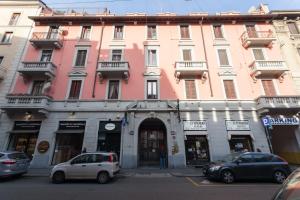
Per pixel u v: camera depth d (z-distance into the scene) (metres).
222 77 18.73
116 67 18.28
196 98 18.06
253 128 16.92
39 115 17.33
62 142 17.08
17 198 7.09
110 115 17.48
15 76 18.70
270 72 18.03
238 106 17.59
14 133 17.03
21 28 20.97
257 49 19.95
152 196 7.29
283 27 20.81
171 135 16.73
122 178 11.53
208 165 11.23
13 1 22.34
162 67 19.31
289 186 2.98
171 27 21.30
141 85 18.58
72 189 8.55
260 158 10.39
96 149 16.50
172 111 17.36
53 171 10.36
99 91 18.28
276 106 16.19
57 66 19.27
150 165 17.09
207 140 16.84
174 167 15.83
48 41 19.42
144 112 17.45
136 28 21.27
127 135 16.80
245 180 10.56
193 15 20.92
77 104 17.73
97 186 9.22
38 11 22.06
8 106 16.42
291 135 17.41
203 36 20.58
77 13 22.05
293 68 18.89
